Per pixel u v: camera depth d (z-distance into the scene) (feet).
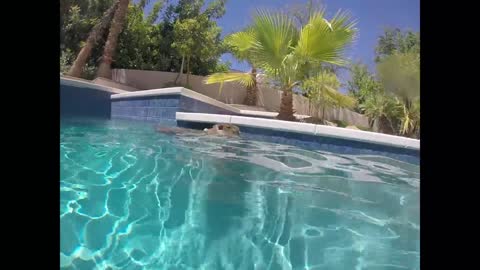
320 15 19.57
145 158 10.72
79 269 4.32
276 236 5.70
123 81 45.19
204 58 49.34
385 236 5.88
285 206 7.18
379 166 11.25
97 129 17.24
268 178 9.31
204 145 13.69
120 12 42.11
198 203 7.00
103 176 8.36
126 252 4.83
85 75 43.47
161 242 5.20
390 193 8.41
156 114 23.15
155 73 46.93
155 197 7.16
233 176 9.30
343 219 6.61
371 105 30.53
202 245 5.21
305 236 5.75
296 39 20.71
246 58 25.08
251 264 4.75
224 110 24.70
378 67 19.07
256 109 42.75
